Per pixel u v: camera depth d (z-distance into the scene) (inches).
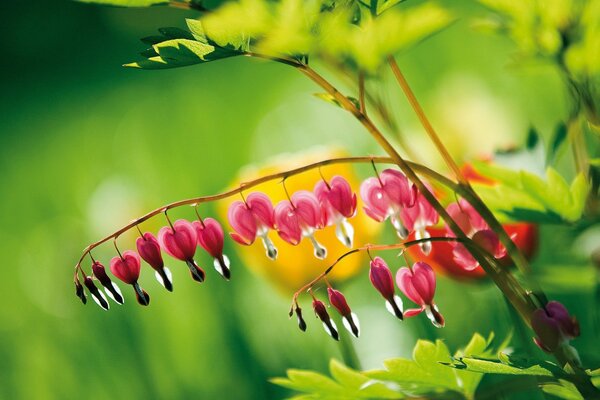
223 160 88.4
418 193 41.1
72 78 135.3
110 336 61.0
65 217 91.7
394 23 39.9
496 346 53.8
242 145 90.1
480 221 41.8
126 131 99.8
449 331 55.4
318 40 39.7
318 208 40.5
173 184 82.8
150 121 99.3
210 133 92.9
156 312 61.7
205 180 83.5
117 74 130.5
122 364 60.3
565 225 43.8
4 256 77.0
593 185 44.6
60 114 119.3
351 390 42.9
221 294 61.1
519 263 40.6
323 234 51.5
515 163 46.1
